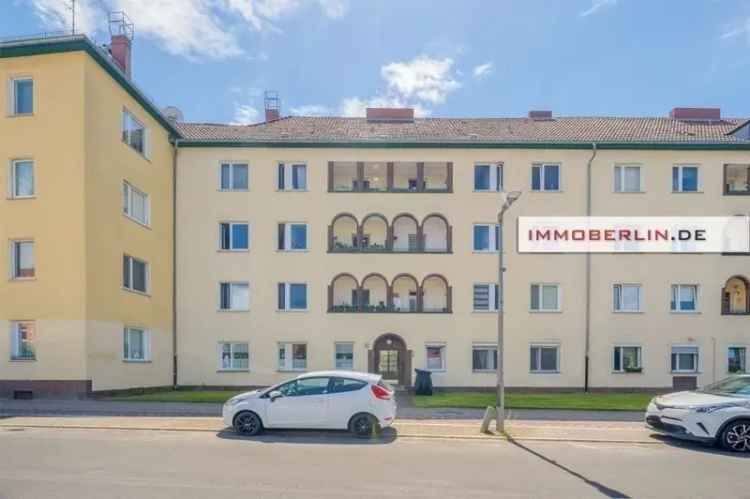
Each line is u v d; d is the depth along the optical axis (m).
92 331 17.58
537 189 24.06
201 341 23.59
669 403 11.59
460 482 8.33
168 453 9.96
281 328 23.62
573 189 23.92
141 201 21.56
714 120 27.61
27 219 17.67
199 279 23.83
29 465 8.98
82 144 17.50
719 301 23.55
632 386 23.30
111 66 18.81
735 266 23.64
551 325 23.50
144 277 21.61
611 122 27.27
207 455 9.83
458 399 19.59
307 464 9.27
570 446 11.34
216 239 23.94
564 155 24.03
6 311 17.55
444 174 24.69
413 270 23.75
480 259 23.77
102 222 18.38
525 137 24.50
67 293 17.31
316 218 23.98
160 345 22.44
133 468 8.83
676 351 23.55
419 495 7.62
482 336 23.47
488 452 10.61
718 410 10.94
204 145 24.16
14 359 17.42
